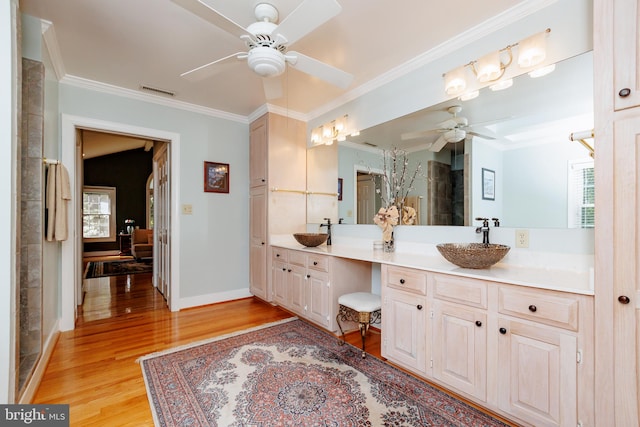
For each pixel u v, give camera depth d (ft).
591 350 4.09
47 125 7.66
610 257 3.92
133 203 29.78
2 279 4.57
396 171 8.82
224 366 6.97
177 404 5.57
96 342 8.39
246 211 13.19
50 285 7.96
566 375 4.30
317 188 11.96
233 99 11.05
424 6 6.06
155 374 6.63
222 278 12.48
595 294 4.04
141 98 10.60
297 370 6.77
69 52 7.90
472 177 7.09
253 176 12.79
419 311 6.23
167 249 12.18
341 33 6.95
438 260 7.18
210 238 12.17
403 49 7.64
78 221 11.80
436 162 7.82
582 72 5.50
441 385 5.96
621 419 3.84
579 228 5.60
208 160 12.16
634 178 3.75
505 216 6.55
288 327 9.49
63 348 8.00
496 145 6.68
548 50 5.82
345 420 5.12
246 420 5.13
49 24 6.69
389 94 8.96
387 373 6.63
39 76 6.68
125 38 7.23
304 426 4.99
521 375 4.75
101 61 8.36
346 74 6.57
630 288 3.78
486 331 5.17
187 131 11.66
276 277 11.26
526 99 6.20
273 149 11.75
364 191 9.92
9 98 4.70
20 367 5.97
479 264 5.67
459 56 7.23
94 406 5.55
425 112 8.00
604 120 3.95
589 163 5.48
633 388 3.76
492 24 6.52
